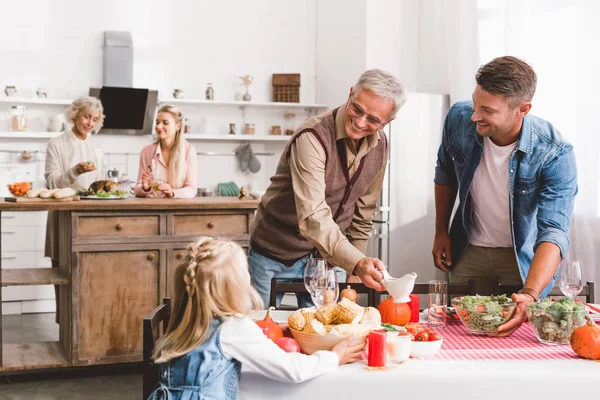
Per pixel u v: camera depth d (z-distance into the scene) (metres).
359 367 1.79
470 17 5.31
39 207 3.62
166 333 1.79
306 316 1.96
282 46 7.05
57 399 3.64
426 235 5.25
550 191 2.54
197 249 1.77
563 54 4.57
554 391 1.74
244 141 7.01
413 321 2.30
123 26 6.56
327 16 6.85
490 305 2.13
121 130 6.50
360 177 2.71
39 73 6.33
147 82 6.68
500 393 1.74
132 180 6.63
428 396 1.73
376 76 2.37
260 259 2.89
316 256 2.87
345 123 2.52
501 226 2.73
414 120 5.18
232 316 1.74
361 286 2.68
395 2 6.21
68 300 3.81
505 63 2.33
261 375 1.75
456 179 2.93
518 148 2.54
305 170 2.51
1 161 6.25
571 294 2.30
